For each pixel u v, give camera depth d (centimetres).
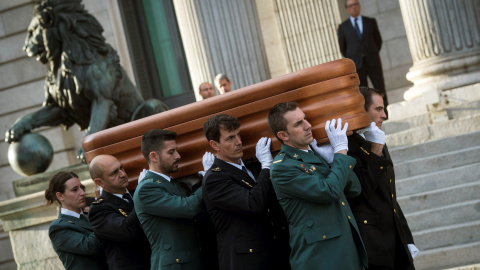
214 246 888
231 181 817
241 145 830
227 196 807
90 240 927
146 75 2645
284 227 841
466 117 1467
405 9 1650
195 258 859
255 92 852
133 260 884
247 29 1948
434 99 1497
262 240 818
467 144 1424
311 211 789
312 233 784
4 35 2600
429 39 1603
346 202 807
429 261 1237
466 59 1570
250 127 855
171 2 2633
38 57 1644
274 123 803
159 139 855
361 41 1892
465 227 1250
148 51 2645
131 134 918
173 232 851
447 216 1290
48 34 1606
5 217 1642
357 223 838
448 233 1257
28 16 2578
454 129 1470
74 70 1608
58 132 2527
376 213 838
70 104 1642
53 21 1609
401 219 898
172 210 830
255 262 810
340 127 809
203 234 888
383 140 844
